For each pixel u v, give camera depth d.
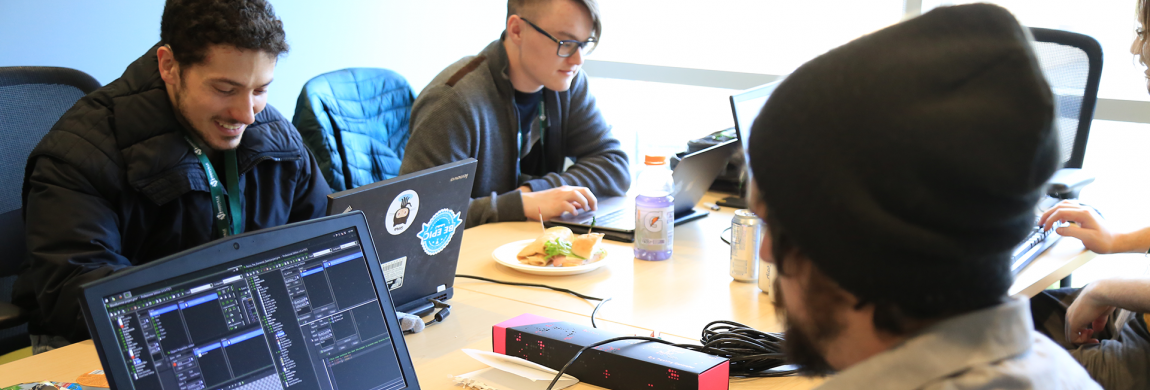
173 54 1.46
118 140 1.53
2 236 1.72
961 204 0.45
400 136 2.94
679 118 3.99
